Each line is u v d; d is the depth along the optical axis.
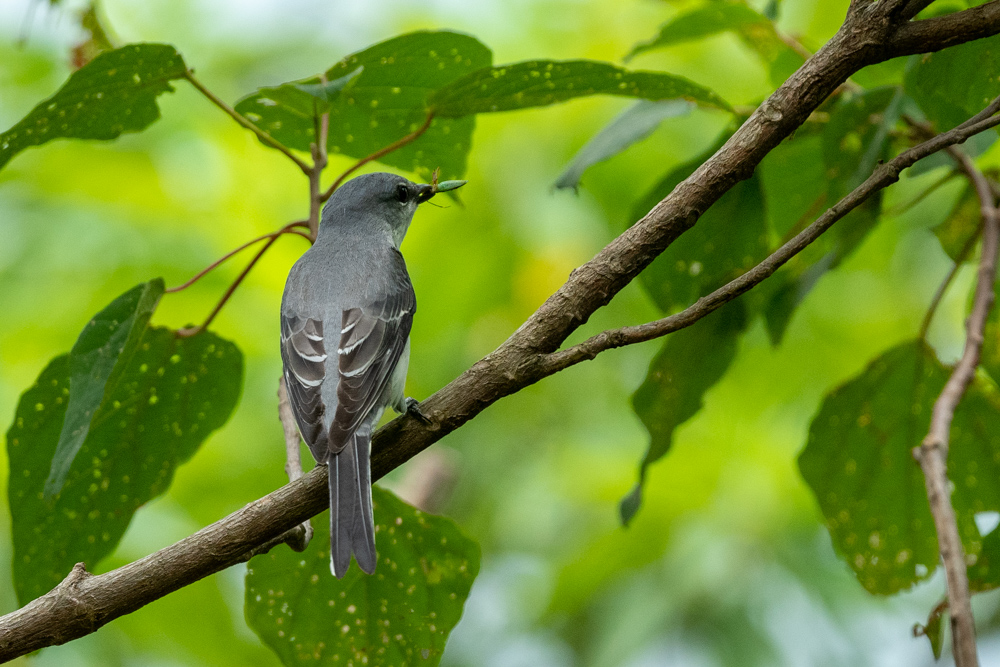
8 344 13.09
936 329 15.28
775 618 13.58
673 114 7.82
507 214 14.55
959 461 8.80
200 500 13.43
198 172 14.12
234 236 13.96
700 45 14.55
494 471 15.98
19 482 8.23
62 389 8.02
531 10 15.08
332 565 6.26
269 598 8.05
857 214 8.45
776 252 6.18
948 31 6.13
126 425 8.54
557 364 6.36
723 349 9.00
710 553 13.82
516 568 16.16
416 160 9.55
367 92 8.62
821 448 8.95
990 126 6.18
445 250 14.65
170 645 12.34
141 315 7.46
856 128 8.07
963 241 8.60
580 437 15.61
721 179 6.34
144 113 8.22
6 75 14.15
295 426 8.15
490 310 14.91
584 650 14.46
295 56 15.52
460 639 15.93
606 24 14.84
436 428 6.62
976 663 5.04
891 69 9.20
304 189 14.35
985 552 8.11
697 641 13.51
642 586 13.91
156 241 13.63
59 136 8.17
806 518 13.98
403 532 8.01
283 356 8.19
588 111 14.75
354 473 6.63
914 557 8.94
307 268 8.84
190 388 8.63
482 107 7.91
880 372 8.70
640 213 8.66
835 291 15.45
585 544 14.33
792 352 14.95
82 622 6.04
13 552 8.38
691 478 14.20
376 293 8.55
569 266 14.27
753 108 8.14
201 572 6.28
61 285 13.40
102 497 8.58
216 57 15.17
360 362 7.98
